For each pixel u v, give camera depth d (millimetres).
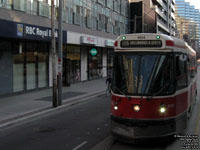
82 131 9133
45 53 21641
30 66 19859
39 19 20094
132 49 7488
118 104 7250
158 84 7035
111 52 38219
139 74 7215
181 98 7863
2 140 8367
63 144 7680
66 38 22188
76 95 18406
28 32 17250
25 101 15664
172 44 7383
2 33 15062
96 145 7461
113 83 7590
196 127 9148
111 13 36188
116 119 7242
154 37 7289
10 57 17688
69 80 24469
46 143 7848
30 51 19766
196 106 13586
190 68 10750
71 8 25016
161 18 78625
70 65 26016
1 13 16312
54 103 13914
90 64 31016
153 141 6832
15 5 17516
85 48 29438
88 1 28781
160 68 7148
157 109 6887
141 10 49281
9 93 17703
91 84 26234
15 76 18266
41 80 21234
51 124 10461
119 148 7082
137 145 7328
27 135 8883
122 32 41406
